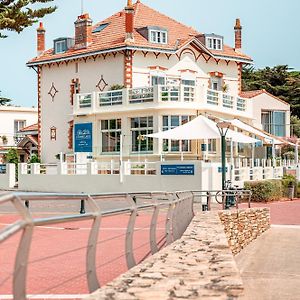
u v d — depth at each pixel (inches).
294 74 3639.3
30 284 386.9
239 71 2033.7
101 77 1844.2
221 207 1139.9
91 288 283.6
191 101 1605.6
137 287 264.2
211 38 1963.6
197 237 481.4
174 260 343.6
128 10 1784.0
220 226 600.4
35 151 2190.0
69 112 1943.9
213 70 1959.9
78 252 528.4
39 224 221.8
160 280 281.1
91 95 1721.2
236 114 1812.3
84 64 1898.4
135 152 1627.7
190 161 1315.2
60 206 1160.8
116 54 1802.4
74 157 1680.6
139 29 1857.8
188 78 1888.5
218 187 1321.4
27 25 971.9
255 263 716.0
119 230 754.8
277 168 1676.9
